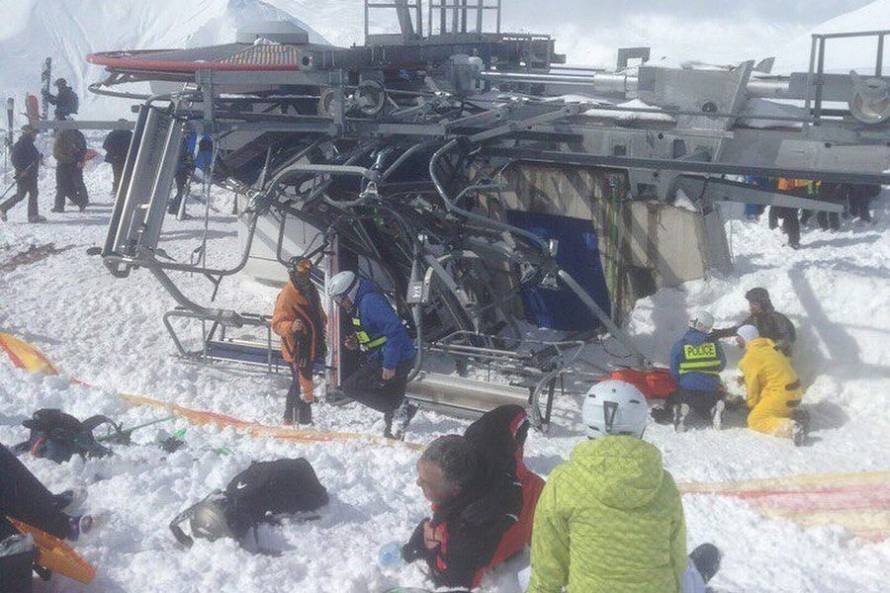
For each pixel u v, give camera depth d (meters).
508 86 13.38
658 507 3.78
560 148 10.82
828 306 10.52
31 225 17.81
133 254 9.54
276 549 5.82
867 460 8.59
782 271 11.03
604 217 11.88
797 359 10.43
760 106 10.41
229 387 10.38
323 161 10.62
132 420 8.89
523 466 5.49
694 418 9.73
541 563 3.90
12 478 5.38
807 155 9.73
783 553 6.55
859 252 15.88
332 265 10.37
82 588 5.22
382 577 5.39
